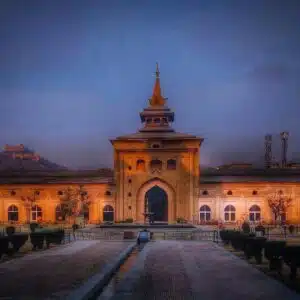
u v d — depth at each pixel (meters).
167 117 75.00
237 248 34.22
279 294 18.16
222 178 70.38
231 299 17.28
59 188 69.62
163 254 32.22
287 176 71.00
